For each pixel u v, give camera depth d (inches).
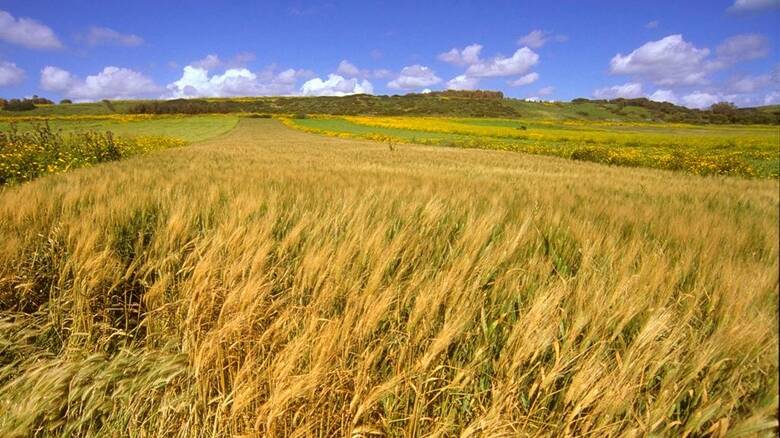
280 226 112.7
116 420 77.5
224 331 76.3
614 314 62.3
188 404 74.7
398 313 74.3
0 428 73.0
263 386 73.6
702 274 71.5
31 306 106.4
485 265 78.9
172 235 103.7
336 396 70.0
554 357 63.6
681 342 63.3
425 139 1781.5
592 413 56.2
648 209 116.4
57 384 76.7
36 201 126.2
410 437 62.8
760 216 86.0
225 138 1847.9
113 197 131.0
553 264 85.4
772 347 50.3
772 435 46.8
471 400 65.3
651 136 1662.2
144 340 92.7
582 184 258.2
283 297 85.7
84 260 99.9
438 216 110.8
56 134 495.8
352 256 85.6
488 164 602.5
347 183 205.0
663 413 55.2
